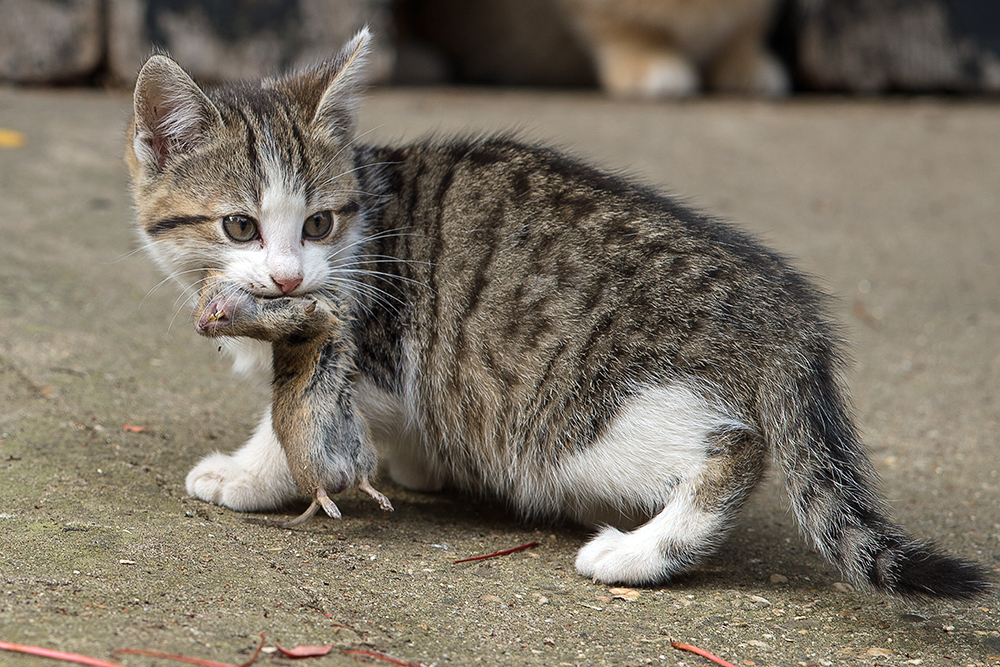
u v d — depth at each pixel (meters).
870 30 15.10
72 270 7.51
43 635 3.30
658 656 3.80
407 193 5.28
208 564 4.09
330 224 5.13
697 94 14.76
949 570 4.13
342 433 4.51
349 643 3.58
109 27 11.83
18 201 8.48
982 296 8.84
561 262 4.82
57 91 11.75
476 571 4.46
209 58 11.91
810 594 4.52
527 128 11.66
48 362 6.01
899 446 6.23
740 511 4.58
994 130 13.44
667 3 13.80
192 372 6.42
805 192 11.09
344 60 5.47
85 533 4.18
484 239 4.98
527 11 14.64
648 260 4.76
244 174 4.95
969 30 15.24
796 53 15.30
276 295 4.88
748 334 4.61
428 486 5.57
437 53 15.24
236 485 4.85
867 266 9.34
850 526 4.40
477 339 4.89
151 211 5.13
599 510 5.06
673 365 4.59
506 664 3.61
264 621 3.64
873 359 7.53
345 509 5.10
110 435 5.30
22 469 4.73
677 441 4.58
